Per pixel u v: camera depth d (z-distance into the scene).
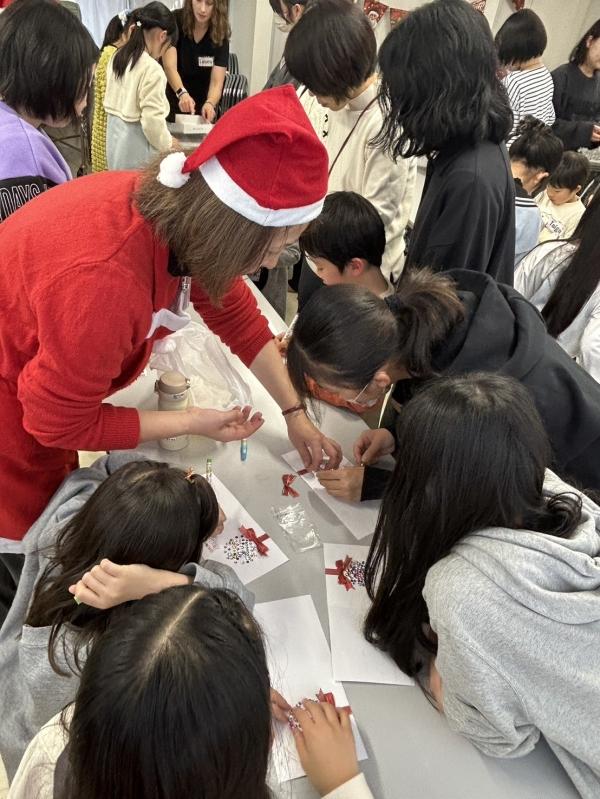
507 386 0.93
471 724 0.88
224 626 0.62
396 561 0.96
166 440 1.34
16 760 1.03
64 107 1.41
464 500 0.88
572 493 0.99
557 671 0.83
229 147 0.76
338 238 1.40
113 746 0.55
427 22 1.28
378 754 0.89
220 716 0.56
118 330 0.89
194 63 3.60
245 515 1.24
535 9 4.28
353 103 1.82
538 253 1.83
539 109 3.26
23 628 0.94
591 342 1.52
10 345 0.97
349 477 1.32
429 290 1.16
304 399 1.30
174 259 0.91
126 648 0.58
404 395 1.27
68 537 0.96
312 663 1.00
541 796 0.86
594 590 0.87
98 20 4.47
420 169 3.15
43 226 0.89
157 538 0.89
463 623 0.83
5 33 1.30
